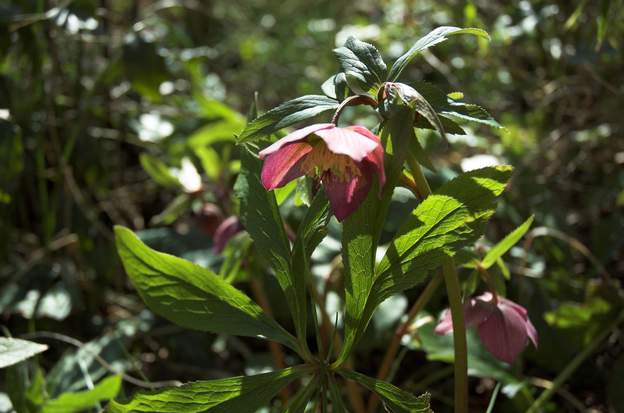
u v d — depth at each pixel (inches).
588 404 27.1
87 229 33.1
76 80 34.8
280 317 30.4
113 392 22.7
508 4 35.6
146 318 30.5
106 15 34.3
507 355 20.6
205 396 18.1
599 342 26.1
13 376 23.1
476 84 36.9
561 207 32.4
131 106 39.1
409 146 18.1
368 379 18.4
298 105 17.5
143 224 38.6
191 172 28.6
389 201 17.5
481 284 28.4
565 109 35.9
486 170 17.0
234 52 56.5
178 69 42.4
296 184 20.2
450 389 28.4
